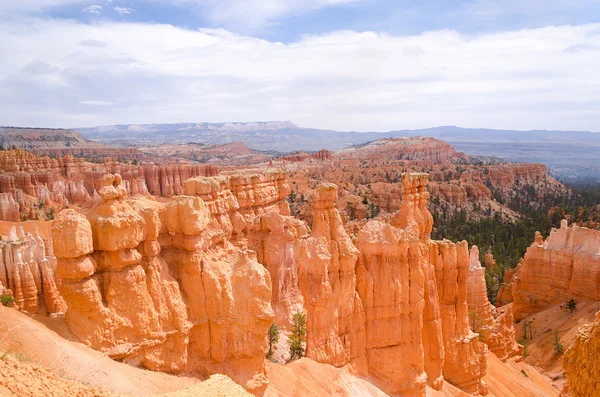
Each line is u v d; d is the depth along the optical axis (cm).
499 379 4938
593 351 2009
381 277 3594
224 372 2759
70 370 2012
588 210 16850
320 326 3325
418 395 3603
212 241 3117
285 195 7544
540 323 7350
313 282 3347
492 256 11581
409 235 3631
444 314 4269
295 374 3122
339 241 3469
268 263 5062
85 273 2314
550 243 8006
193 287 2753
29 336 2061
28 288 3531
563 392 3950
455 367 4241
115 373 2166
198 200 2777
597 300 7138
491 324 5778
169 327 2612
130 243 2477
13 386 1603
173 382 2458
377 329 3591
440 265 4262
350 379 3331
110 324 2384
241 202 6359
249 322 2797
